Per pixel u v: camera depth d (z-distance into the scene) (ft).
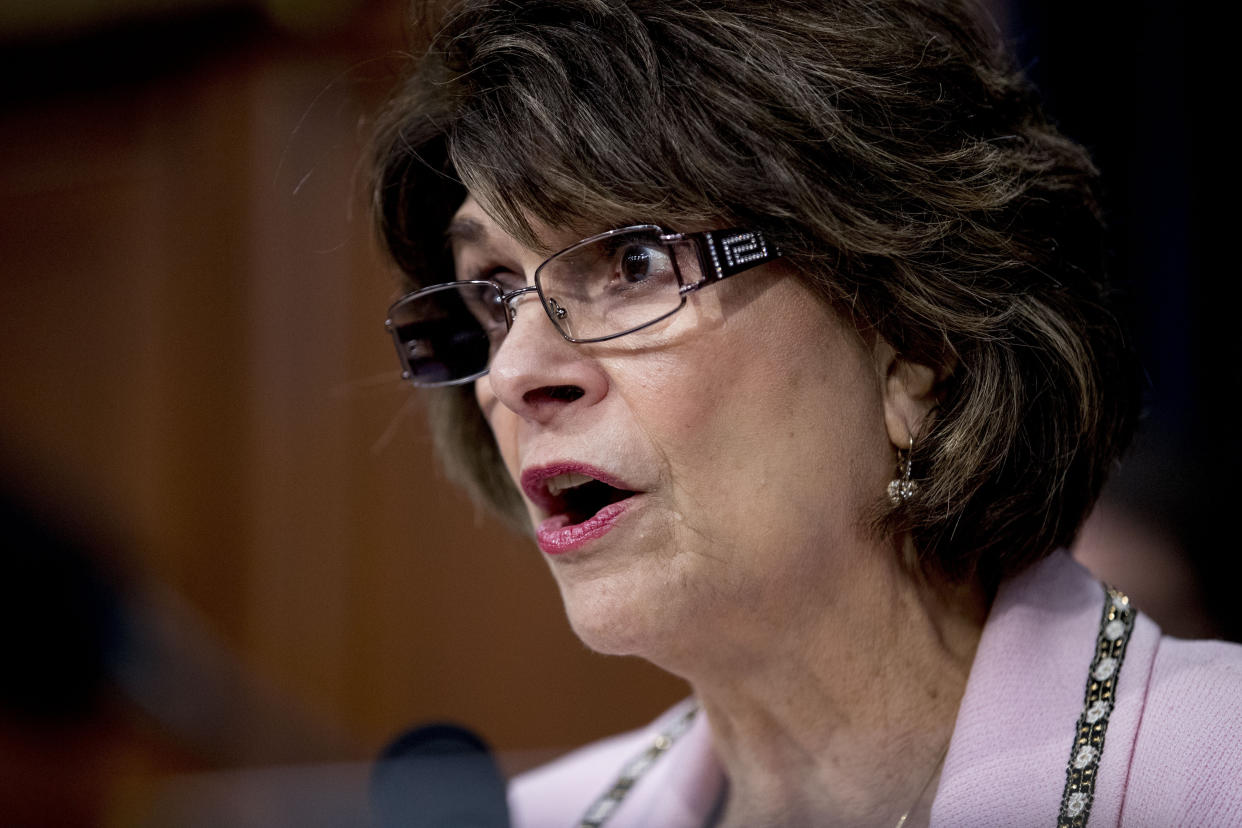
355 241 14.85
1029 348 6.82
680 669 7.17
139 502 15.69
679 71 6.35
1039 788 6.17
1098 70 13.15
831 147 6.37
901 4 6.97
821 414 6.57
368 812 6.94
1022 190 6.89
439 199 7.86
